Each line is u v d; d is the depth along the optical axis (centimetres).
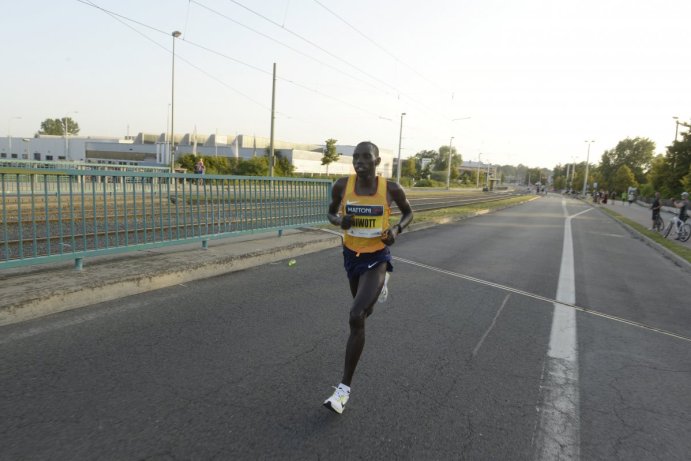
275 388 326
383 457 251
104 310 475
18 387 305
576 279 785
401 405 311
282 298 556
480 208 2580
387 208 323
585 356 422
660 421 307
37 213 1056
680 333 513
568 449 268
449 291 643
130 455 240
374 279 320
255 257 739
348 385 297
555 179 15775
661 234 1777
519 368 386
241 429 271
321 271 720
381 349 412
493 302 597
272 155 3127
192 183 729
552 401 329
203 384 325
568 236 1520
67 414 276
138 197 747
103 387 312
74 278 516
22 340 385
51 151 7950
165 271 580
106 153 7769
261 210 884
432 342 436
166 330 427
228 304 520
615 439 282
